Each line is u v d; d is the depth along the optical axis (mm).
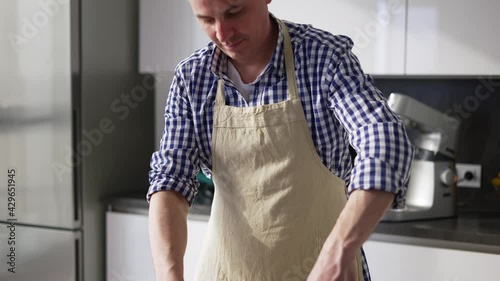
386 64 2398
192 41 2695
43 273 2668
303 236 1520
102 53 2707
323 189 1512
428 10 2324
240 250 1569
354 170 1234
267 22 1419
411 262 2168
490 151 2586
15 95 2643
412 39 2355
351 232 1184
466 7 2273
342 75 1360
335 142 1470
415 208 2312
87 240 2676
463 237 2119
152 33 2775
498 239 2068
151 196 1507
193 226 2520
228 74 1527
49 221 2641
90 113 2664
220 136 1547
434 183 2334
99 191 2730
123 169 2863
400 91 2734
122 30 2809
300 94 1450
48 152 2611
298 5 2520
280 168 1507
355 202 1199
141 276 2660
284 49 1457
